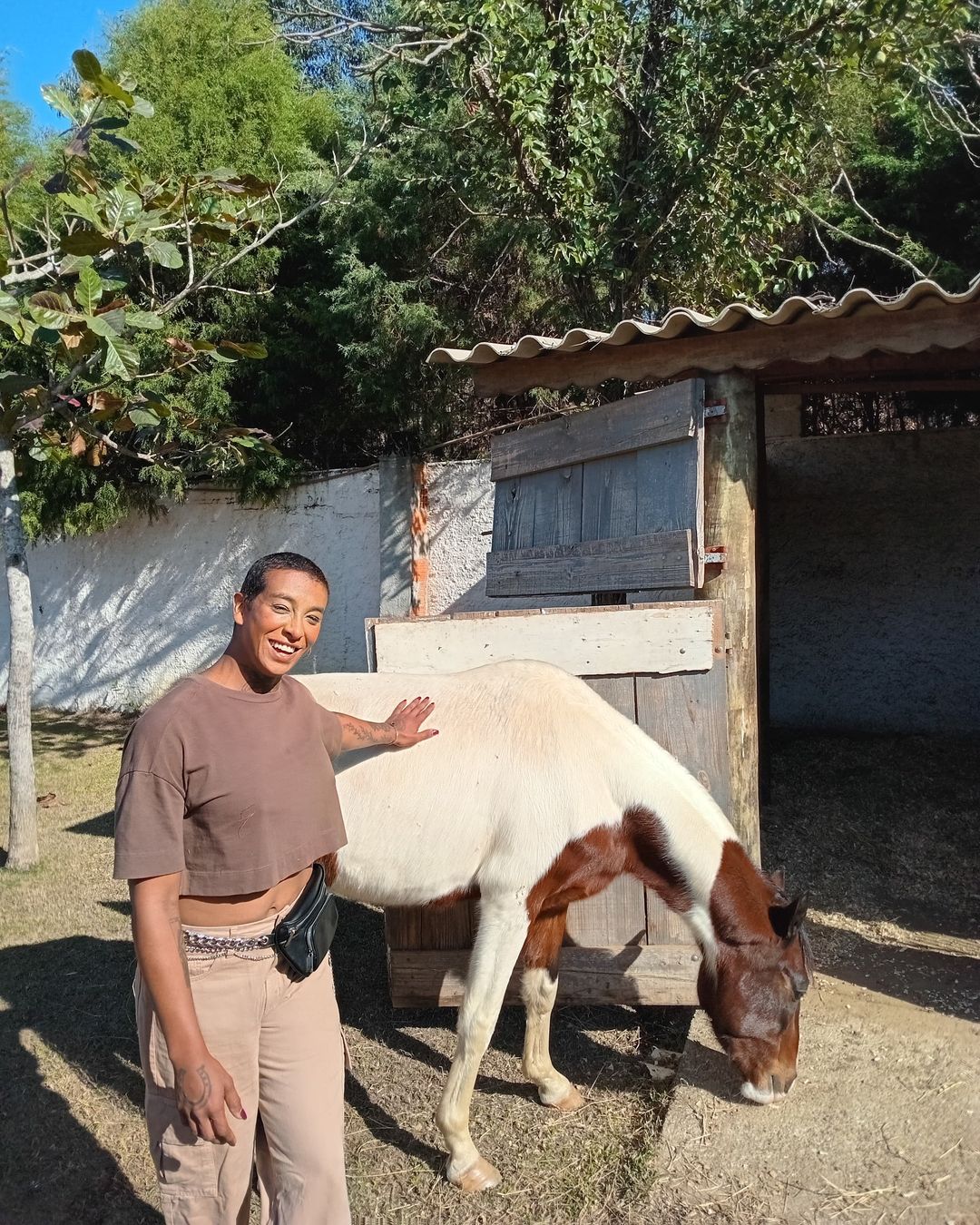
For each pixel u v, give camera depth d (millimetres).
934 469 6941
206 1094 1718
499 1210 2701
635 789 2928
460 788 2912
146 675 10289
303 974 2008
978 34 7348
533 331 9094
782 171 7438
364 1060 3492
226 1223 1970
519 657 3617
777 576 7414
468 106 7371
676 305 7828
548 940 3098
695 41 7379
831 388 5598
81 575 10766
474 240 8508
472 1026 2807
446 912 3602
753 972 2854
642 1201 2678
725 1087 3111
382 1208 2730
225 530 9641
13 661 5582
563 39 6863
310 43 9500
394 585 8141
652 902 3580
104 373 4863
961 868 4863
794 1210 2584
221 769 1881
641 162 7531
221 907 1937
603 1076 3344
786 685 7426
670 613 3529
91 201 4598
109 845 5914
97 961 4309
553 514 5207
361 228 8422
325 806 2061
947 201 9852
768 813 5625
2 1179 2891
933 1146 2738
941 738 6789
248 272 8797
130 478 9953
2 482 5547
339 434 9695
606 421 4754
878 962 3941
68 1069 3453
